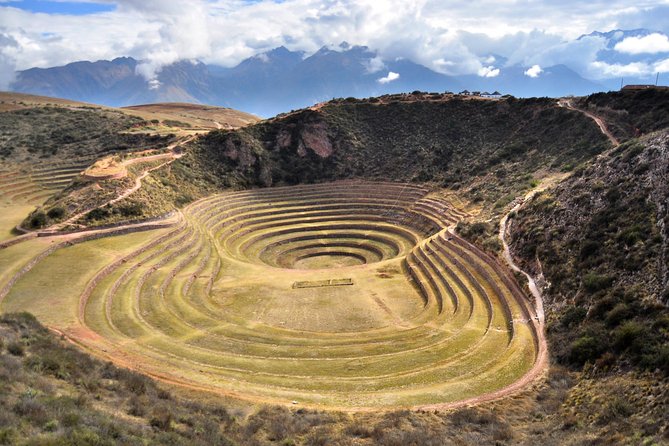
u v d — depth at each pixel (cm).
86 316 4494
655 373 2889
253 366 3900
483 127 10194
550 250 4912
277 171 10319
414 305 5588
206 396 3161
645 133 7262
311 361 4044
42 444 1670
